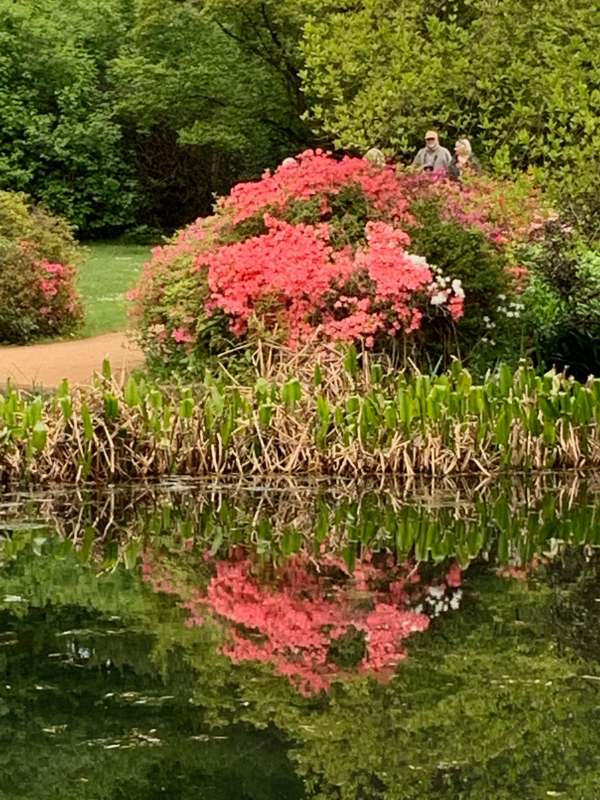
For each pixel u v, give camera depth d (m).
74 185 35.78
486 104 12.09
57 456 10.42
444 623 6.95
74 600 7.37
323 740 5.29
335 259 12.24
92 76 35.91
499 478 10.93
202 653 6.42
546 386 11.30
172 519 9.49
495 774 4.95
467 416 11.02
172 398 11.12
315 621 7.00
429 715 5.58
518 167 12.61
